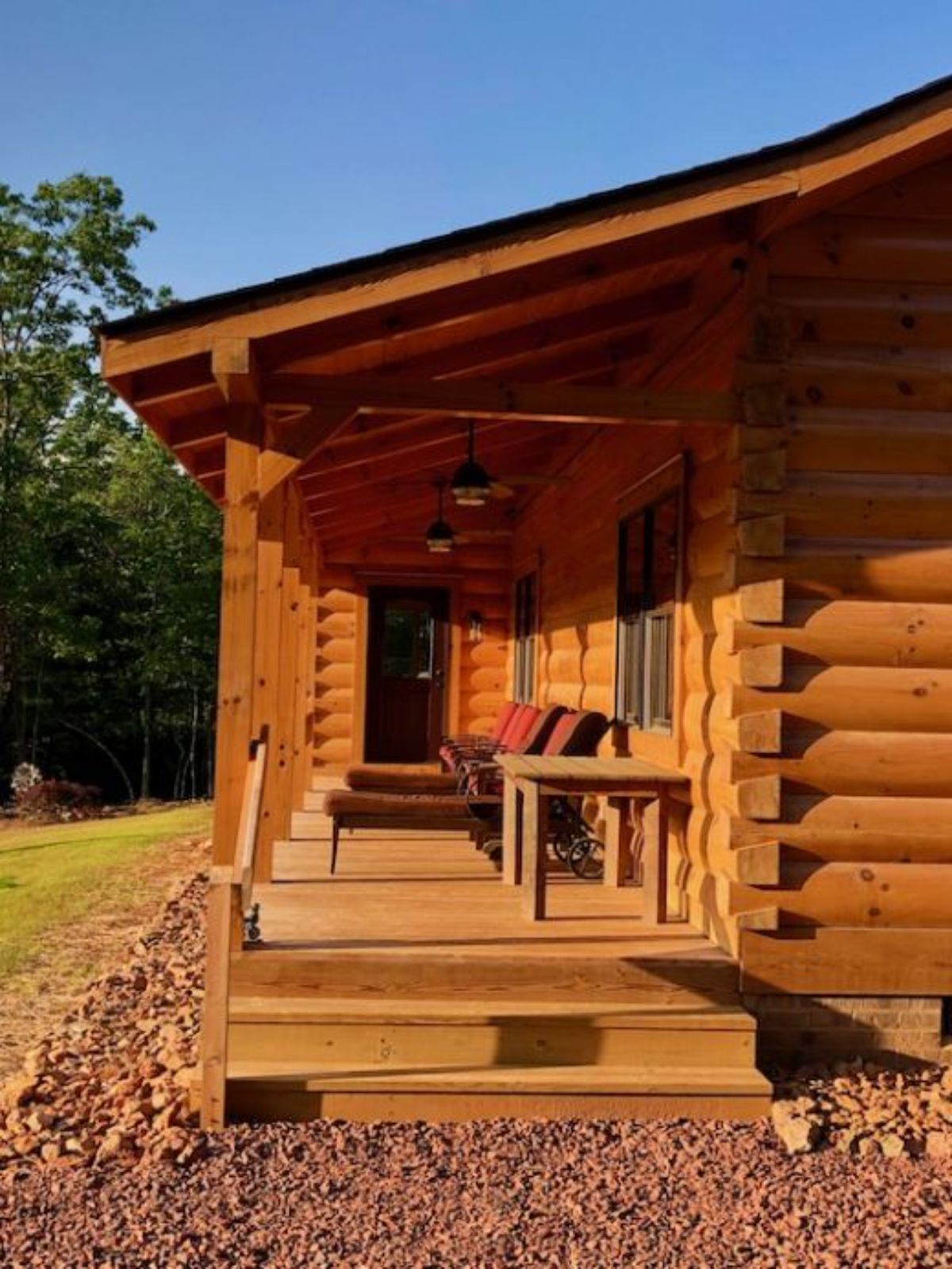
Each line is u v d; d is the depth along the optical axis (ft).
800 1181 12.80
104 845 44.32
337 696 45.06
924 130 15.15
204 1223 11.51
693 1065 15.29
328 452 25.43
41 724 92.38
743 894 16.35
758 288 16.63
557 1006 15.67
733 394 16.67
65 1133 13.67
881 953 16.49
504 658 45.44
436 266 14.61
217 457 22.20
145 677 88.12
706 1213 11.96
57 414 86.48
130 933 27.20
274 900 19.42
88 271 84.79
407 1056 15.02
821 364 16.75
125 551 88.89
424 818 22.07
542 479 31.42
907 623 16.75
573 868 22.52
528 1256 11.00
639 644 23.54
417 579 45.16
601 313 19.33
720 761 17.10
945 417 16.93
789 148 14.94
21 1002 21.08
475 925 17.75
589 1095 14.55
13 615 82.43
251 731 16.43
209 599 89.86
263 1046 14.93
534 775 18.11
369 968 15.60
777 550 16.48
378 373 18.83
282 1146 13.39
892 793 16.69
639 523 23.72
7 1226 11.41
